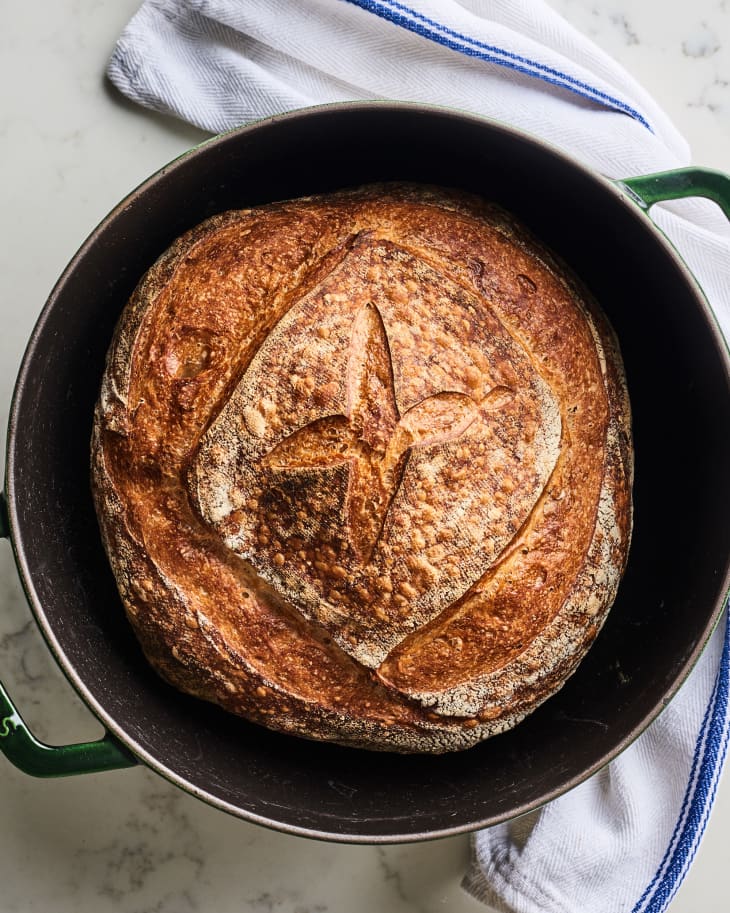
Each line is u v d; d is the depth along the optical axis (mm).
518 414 440
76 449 489
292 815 467
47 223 538
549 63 500
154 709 478
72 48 539
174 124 539
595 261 493
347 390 427
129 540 448
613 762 514
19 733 432
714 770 503
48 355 457
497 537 434
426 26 497
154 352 449
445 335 437
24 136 539
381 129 457
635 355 504
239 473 432
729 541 442
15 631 542
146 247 480
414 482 424
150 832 546
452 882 545
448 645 442
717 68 543
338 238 454
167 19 524
